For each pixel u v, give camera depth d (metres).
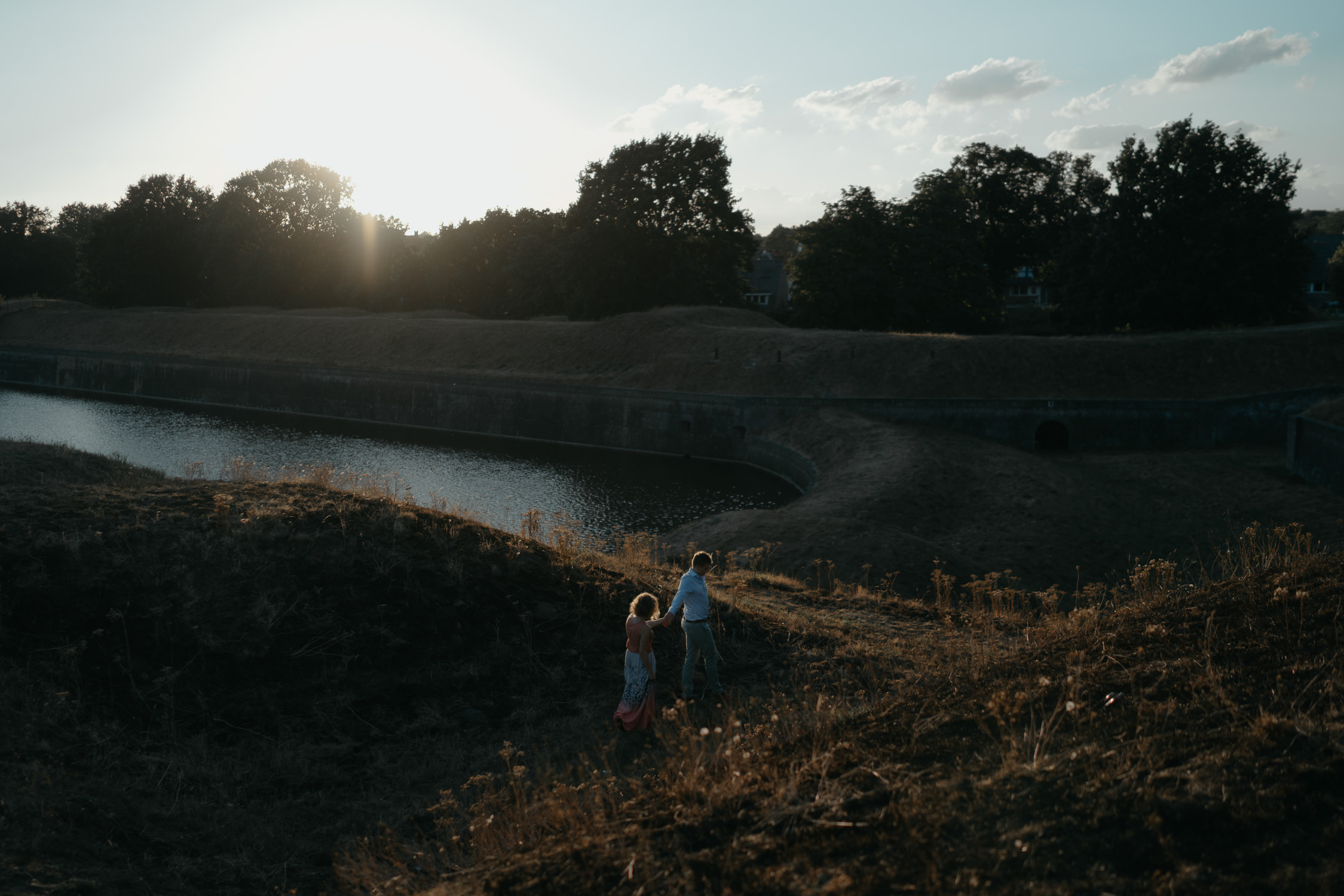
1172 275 59.81
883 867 3.72
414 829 6.66
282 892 5.68
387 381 65.56
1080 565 25.83
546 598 10.84
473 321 77.25
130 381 80.31
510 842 5.37
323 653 8.95
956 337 55.81
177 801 6.62
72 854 5.38
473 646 9.74
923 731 5.33
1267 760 4.07
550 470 47.16
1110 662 6.00
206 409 71.62
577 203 76.06
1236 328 55.78
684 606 9.16
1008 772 4.38
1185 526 29.50
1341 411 34.16
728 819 4.50
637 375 60.28
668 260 75.50
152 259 109.06
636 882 4.05
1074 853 3.62
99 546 9.40
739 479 45.19
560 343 68.62
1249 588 7.22
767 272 126.62
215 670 8.38
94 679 7.84
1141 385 49.66
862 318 73.62
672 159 73.75
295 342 79.44
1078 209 70.12
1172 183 59.22
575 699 9.18
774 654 10.61
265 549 10.10
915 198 74.06
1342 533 27.02
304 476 14.74
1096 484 36.09
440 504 14.80
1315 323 59.69
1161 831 3.65
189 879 5.60
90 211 167.62
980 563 24.61
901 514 30.09
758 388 54.06
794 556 22.06
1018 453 42.94
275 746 7.75
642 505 37.91
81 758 6.81
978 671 6.70
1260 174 58.88
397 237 108.12
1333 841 3.43
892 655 10.58
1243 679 5.17
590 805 5.63
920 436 43.66
